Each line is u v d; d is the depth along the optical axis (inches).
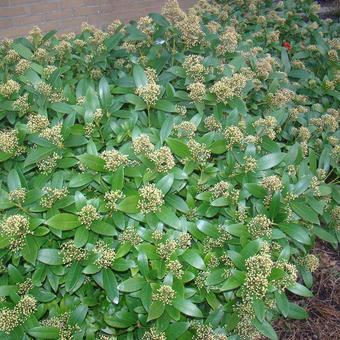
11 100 101.4
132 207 80.0
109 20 283.9
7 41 128.7
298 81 158.6
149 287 77.6
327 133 126.5
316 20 210.2
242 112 101.4
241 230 83.0
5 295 78.1
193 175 93.4
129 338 83.3
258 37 173.9
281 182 90.6
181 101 106.3
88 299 84.0
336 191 106.9
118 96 112.7
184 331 77.3
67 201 82.0
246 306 79.3
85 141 89.3
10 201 81.3
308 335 115.2
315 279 129.3
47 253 78.7
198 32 123.0
